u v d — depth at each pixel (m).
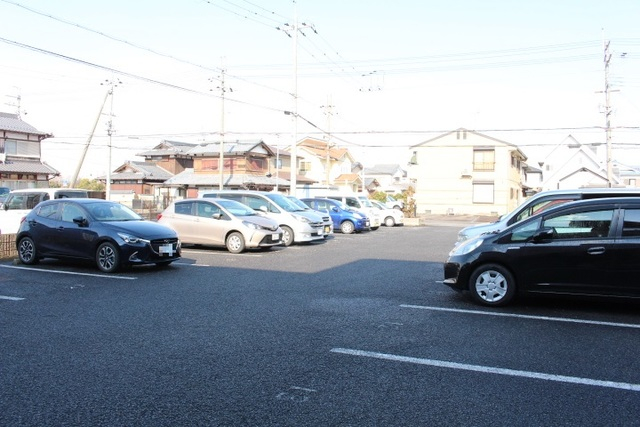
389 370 4.40
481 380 4.17
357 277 9.40
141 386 3.99
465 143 44.50
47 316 6.23
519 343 5.21
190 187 46.56
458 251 7.27
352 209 22.50
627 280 6.27
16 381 4.09
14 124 41.19
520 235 6.82
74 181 32.97
